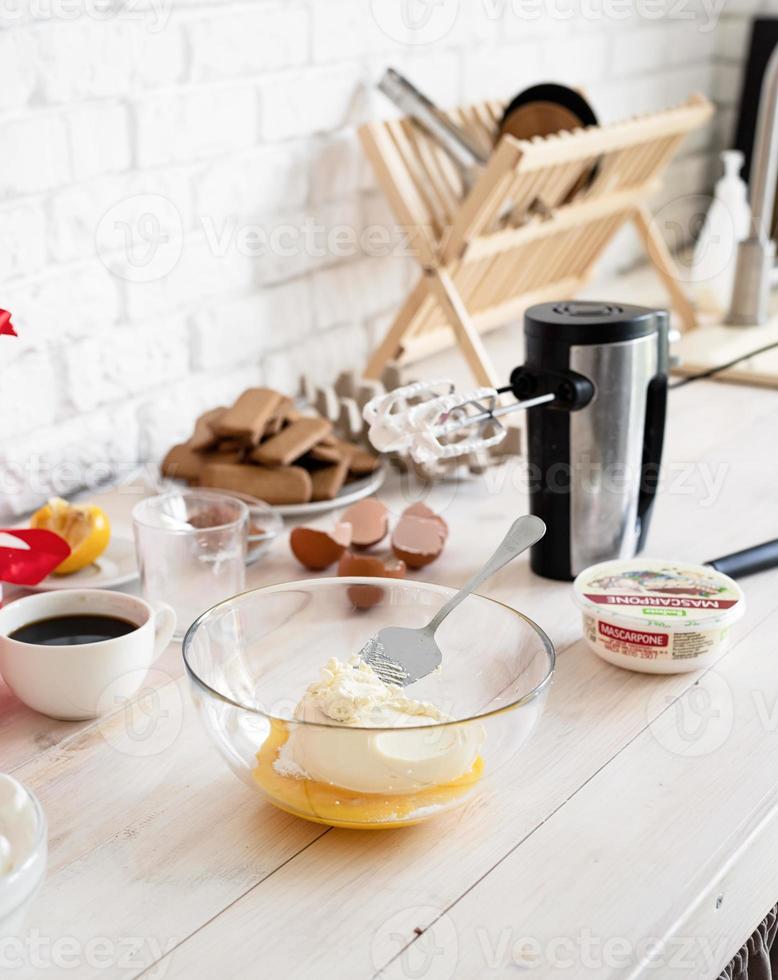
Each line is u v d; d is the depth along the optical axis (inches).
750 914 30.7
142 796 31.2
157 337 54.5
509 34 70.8
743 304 74.7
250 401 50.0
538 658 32.0
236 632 34.1
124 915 26.9
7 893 23.5
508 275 68.2
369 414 35.1
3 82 44.7
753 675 37.6
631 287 82.2
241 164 56.5
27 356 48.6
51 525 43.0
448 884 28.0
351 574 41.7
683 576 40.2
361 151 63.5
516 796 31.4
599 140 61.9
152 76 50.8
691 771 32.5
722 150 92.9
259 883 28.0
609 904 27.4
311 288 62.8
